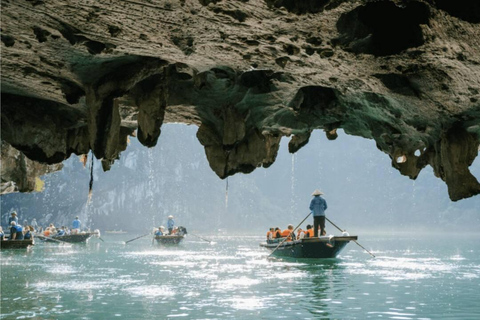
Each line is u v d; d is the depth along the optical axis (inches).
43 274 538.6
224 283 471.2
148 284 460.8
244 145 280.8
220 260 741.9
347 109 270.2
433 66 185.3
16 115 269.3
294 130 305.7
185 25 164.9
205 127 279.3
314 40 168.6
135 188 2674.7
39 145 278.2
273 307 349.7
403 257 841.5
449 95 207.8
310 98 262.5
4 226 2332.7
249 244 1322.6
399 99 228.7
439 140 248.5
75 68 214.4
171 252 938.7
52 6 157.9
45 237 1134.4
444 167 237.5
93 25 169.0
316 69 209.3
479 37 151.6
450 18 144.1
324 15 149.0
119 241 1406.3
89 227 2536.9
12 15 166.4
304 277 524.1
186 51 183.8
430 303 367.2
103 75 218.4
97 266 638.5
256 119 277.1
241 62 203.9
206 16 156.9
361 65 195.9
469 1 131.0
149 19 162.1
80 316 312.2
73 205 2490.2
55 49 197.9
